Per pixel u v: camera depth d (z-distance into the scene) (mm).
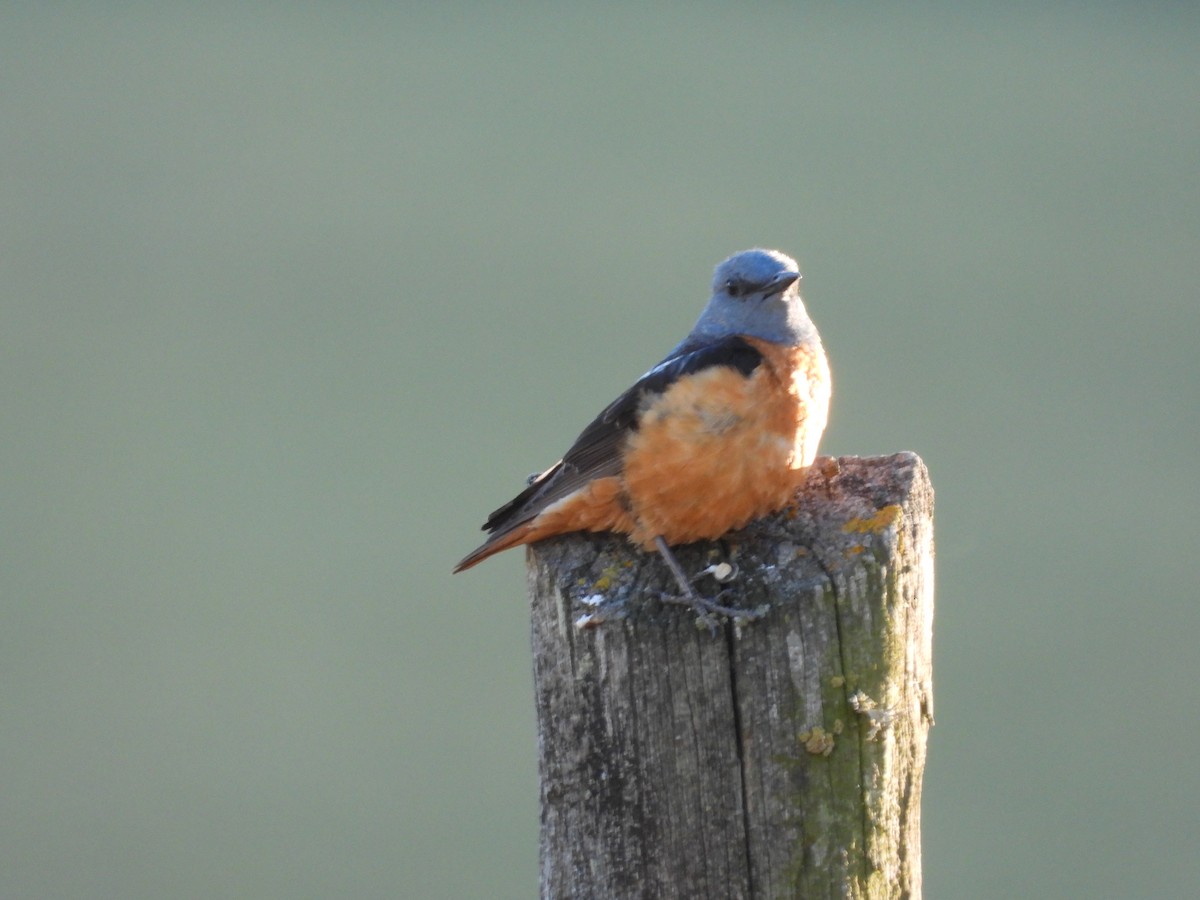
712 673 9891
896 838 10156
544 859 10312
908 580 10500
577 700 10195
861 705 9891
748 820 9820
